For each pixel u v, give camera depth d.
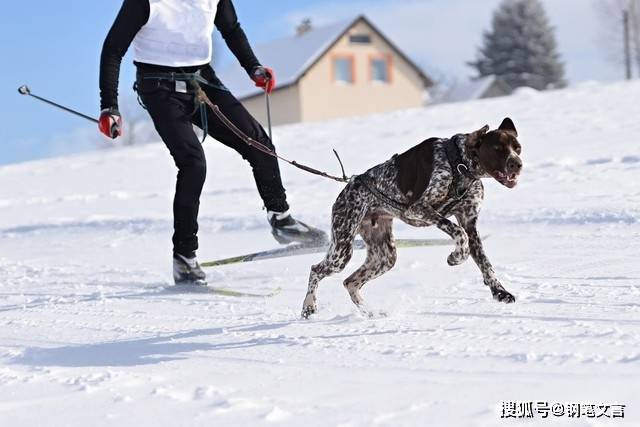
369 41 48.47
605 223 9.24
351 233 6.91
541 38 84.56
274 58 49.00
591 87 29.12
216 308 7.43
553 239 8.86
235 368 5.27
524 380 4.49
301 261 9.53
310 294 6.88
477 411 4.05
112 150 29.64
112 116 8.26
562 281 7.13
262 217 12.33
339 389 4.61
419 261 8.61
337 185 14.95
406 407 4.20
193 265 8.58
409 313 6.48
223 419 4.23
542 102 25.38
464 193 6.45
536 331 5.50
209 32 8.50
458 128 21.55
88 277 9.66
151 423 4.27
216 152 23.22
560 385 4.36
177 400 4.60
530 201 10.97
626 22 62.16
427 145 6.54
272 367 5.21
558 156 14.66
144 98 8.42
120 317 7.30
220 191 15.96
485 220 10.09
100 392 4.84
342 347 5.52
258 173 8.76
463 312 6.32
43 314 7.64
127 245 11.94
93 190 19.22
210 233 11.88
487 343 5.31
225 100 8.65
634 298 6.30
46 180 22.36
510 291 6.87
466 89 62.69
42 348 6.22
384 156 18.45
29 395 4.88
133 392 4.81
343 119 29.03
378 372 4.89
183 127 8.40
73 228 13.71
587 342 5.13
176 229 8.56
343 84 47.75
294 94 46.72
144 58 8.35
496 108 25.36
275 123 47.81
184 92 8.38
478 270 7.92
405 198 6.63
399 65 49.31
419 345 5.40
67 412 4.53
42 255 11.81
